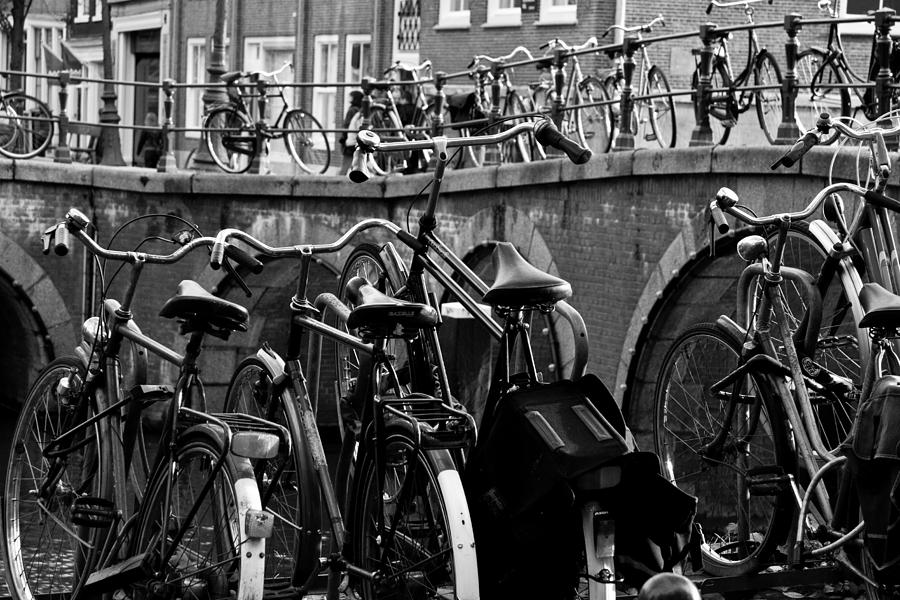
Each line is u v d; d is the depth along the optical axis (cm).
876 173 583
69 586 580
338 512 508
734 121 1377
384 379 505
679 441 612
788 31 1209
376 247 659
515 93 1794
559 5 2264
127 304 564
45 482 586
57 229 555
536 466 438
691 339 598
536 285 473
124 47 3762
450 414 474
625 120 1476
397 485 488
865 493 486
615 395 1459
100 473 549
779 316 554
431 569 458
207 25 3400
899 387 478
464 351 1817
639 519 435
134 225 2097
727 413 567
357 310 476
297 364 536
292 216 1997
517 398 453
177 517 505
